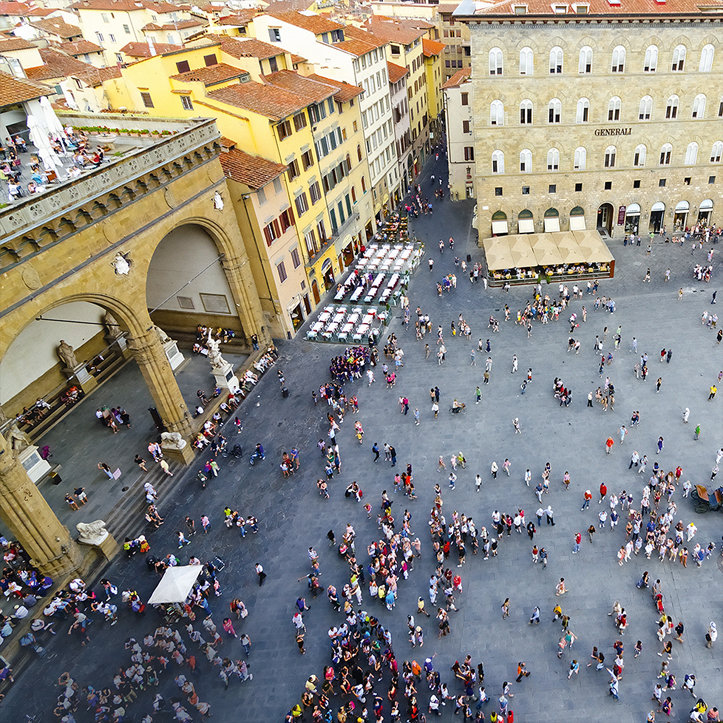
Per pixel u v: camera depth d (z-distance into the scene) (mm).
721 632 26781
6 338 28188
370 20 83312
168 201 37062
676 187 56750
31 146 38906
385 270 60344
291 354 50469
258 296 50125
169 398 38812
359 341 50719
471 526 31500
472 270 59312
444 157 96188
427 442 39594
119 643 29531
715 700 24406
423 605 28875
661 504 32875
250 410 44594
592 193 57719
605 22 48719
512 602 29266
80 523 33875
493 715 23484
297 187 51156
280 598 31000
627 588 29219
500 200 59031
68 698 27062
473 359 46375
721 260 54469
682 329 46562
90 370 46531
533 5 49812
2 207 29234
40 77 72312
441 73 101562
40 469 38094
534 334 48719
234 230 44156
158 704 26391
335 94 56844
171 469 39062
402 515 34562
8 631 29188
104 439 41344
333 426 40094
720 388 40375
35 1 133125
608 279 54469
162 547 34438
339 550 32812
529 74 51719
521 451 37781
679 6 48469
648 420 38656
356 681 26688
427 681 26438
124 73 48688
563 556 31141
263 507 36375
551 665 26484
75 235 30891
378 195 71375
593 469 35750
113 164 32312
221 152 46656
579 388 42250
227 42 53000
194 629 29828
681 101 52000
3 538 33500
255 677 27531
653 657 26234
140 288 35656
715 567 29562
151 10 106438
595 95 52312
